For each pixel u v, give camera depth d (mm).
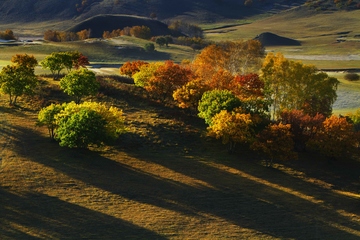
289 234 45969
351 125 69688
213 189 54781
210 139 71312
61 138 58344
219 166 62438
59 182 51281
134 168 58219
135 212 47000
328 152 67562
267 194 55125
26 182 50125
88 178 53375
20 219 42938
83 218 44500
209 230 45000
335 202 55219
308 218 49969
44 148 59781
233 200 52438
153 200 50219
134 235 42625
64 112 60844
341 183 62344
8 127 64438
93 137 58125
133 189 52219
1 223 41844
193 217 47375
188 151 66500
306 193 56969
